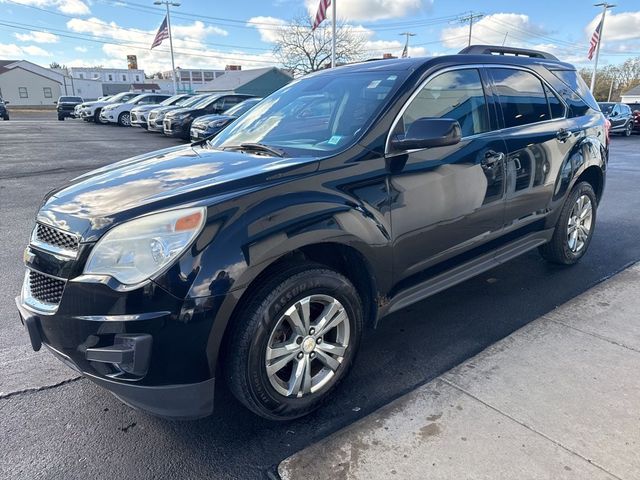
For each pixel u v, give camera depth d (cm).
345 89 316
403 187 270
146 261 199
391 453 217
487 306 369
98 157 1236
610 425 230
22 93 7862
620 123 2406
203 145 348
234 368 218
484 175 319
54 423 245
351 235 242
